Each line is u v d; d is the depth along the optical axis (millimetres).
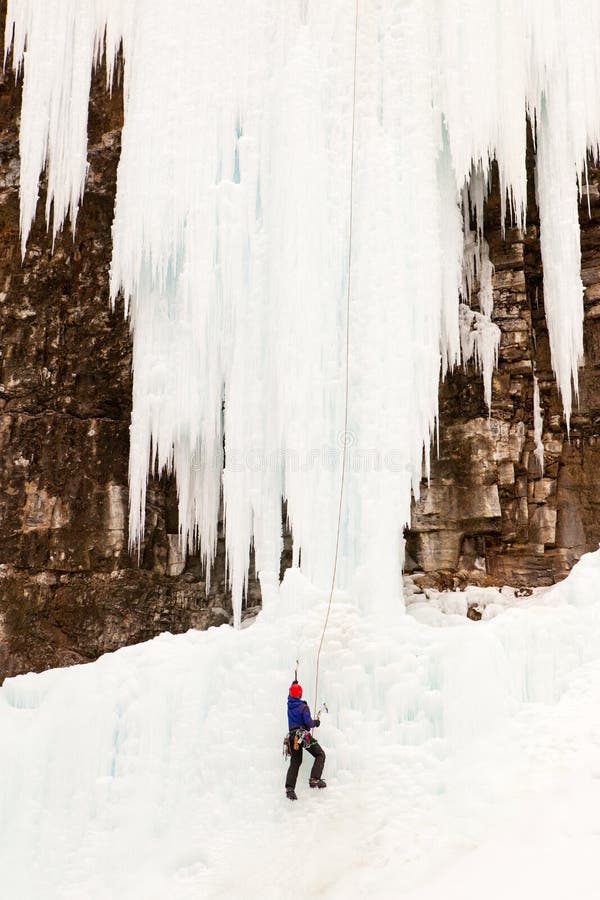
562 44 11133
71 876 8023
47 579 11680
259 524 10242
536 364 12539
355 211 10477
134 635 12031
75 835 8344
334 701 8516
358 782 7867
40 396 12117
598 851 5820
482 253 12641
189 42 11281
